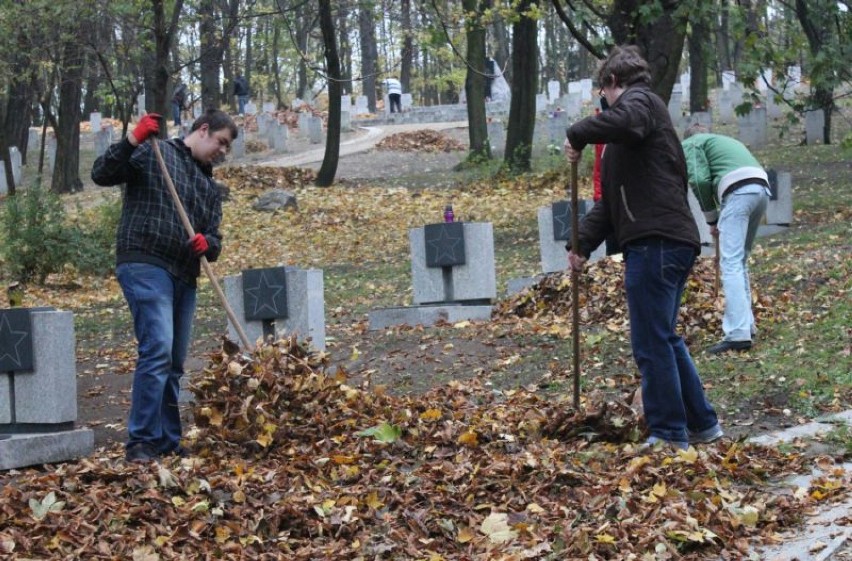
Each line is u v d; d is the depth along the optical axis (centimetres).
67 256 1845
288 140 4038
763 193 873
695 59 3606
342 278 1678
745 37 1688
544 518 521
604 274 1080
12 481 587
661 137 612
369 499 548
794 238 1423
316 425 679
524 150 2617
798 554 461
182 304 668
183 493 550
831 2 1681
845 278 1069
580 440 652
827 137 2906
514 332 1016
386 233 2142
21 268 1831
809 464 591
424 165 3281
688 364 641
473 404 775
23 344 725
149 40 2527
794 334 895
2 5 2516
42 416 727
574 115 3953
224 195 2495
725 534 492
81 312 1600
